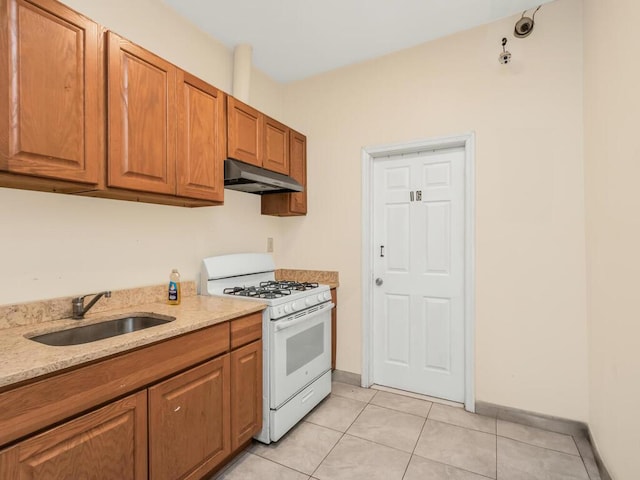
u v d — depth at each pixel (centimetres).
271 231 301
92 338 157
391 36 241
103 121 142
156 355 134
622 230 142
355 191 277
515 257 219
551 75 209
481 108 229
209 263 227
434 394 254
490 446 192
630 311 135
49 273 153
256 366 189
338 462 178
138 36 191
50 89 123
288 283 262
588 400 200
